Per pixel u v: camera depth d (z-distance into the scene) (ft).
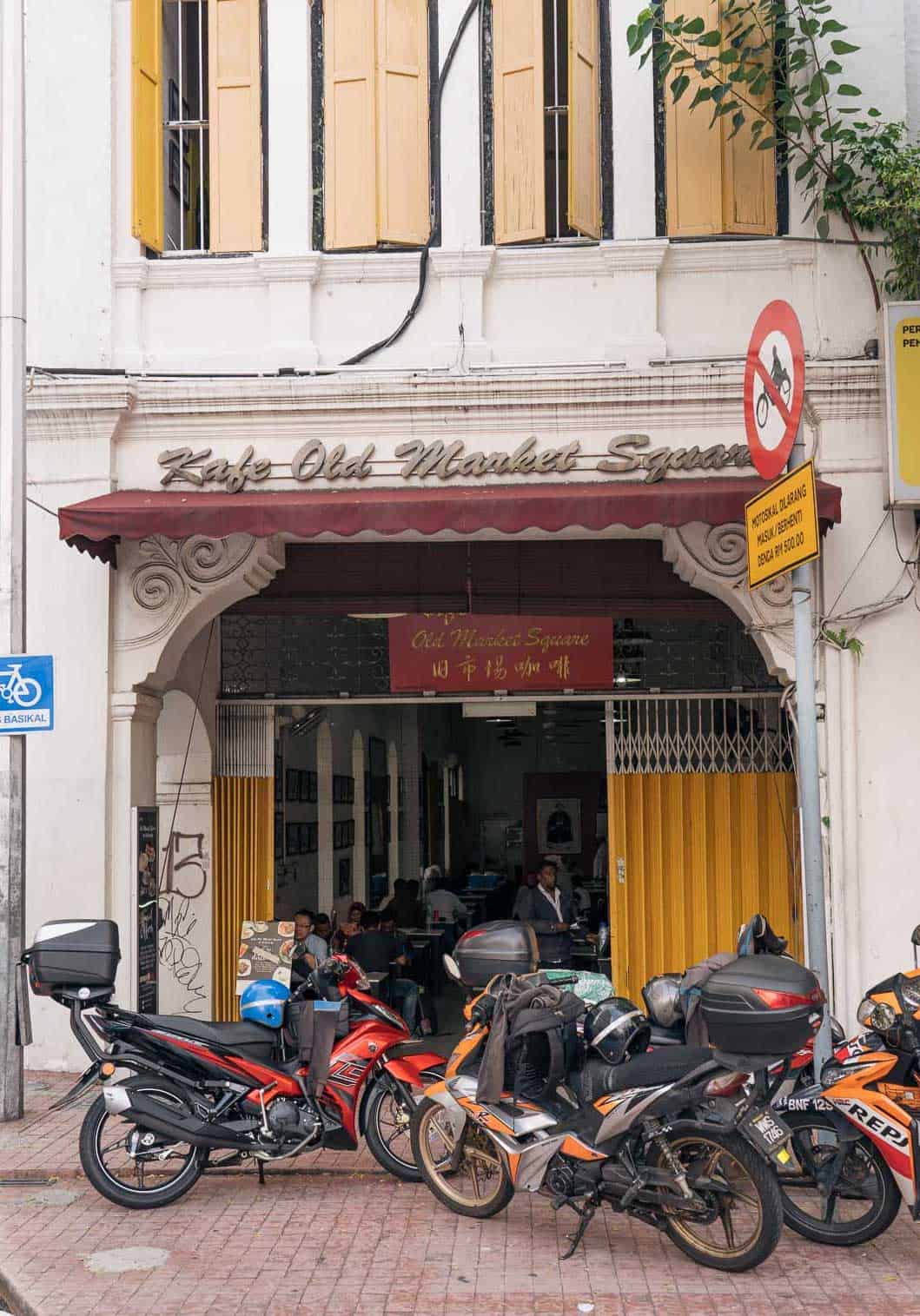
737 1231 19.26
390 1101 23.68
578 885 50.57
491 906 57.36
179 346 31.76
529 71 31.14
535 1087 20.51
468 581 34.99
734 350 30.78
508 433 30.55
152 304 31.86
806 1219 19.84
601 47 31.78
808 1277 18.43
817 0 30.35
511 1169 20.01
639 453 30.17
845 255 30.50
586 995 21.58
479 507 28.09
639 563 34.76
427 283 31.45
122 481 31.17
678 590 34.63
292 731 41.68
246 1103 21.90
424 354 31.22
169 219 33.30
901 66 30.68
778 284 30.94
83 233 31.86
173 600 31.09
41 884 30.63
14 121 26.84
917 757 29.19
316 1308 17.29
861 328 30.37
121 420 31.01
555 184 31.71
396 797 59.26
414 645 35.04
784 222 31.17
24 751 26.45
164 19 33.63
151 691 31.81
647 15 29.30
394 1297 17.69
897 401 29.01
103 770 30.76
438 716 66.23
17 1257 19.26
